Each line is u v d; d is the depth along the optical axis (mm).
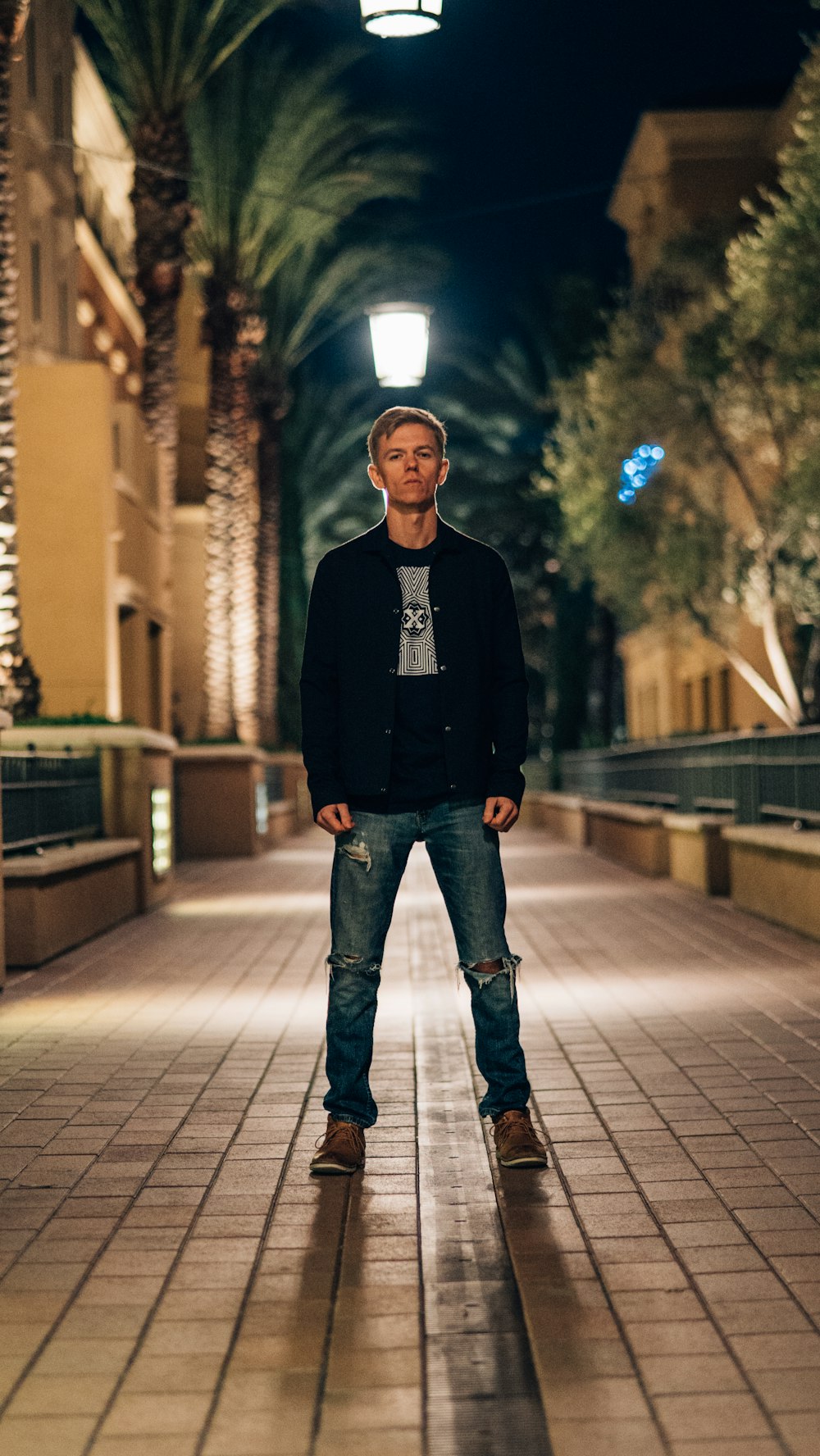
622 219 42562
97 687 19469
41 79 23531
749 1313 3934
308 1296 4098
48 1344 3797
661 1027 8109
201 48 22594
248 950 11961
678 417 25125
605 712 43156
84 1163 5520
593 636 42688
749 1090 6566
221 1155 5598
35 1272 4332
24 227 22312
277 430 36812
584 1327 3844
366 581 5367
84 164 30969
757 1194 5008
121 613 22328
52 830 12211
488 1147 5656
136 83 22812
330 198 28984
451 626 5363
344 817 5316
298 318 35906
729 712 33438
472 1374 3568
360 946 5402
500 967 5402
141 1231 4699
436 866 5484
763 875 13438
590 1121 6062
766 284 21328
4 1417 3381
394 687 5324
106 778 14547
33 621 19547
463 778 5344
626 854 21422
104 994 9641
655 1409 3371
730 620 26375
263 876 20969
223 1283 4215
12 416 14969
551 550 45281
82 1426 3324
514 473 44531
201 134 28047
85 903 12516
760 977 9906
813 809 12820
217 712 28609
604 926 13219
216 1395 3480
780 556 24891
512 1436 3252
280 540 43250
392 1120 6102
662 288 26062
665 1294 4074
